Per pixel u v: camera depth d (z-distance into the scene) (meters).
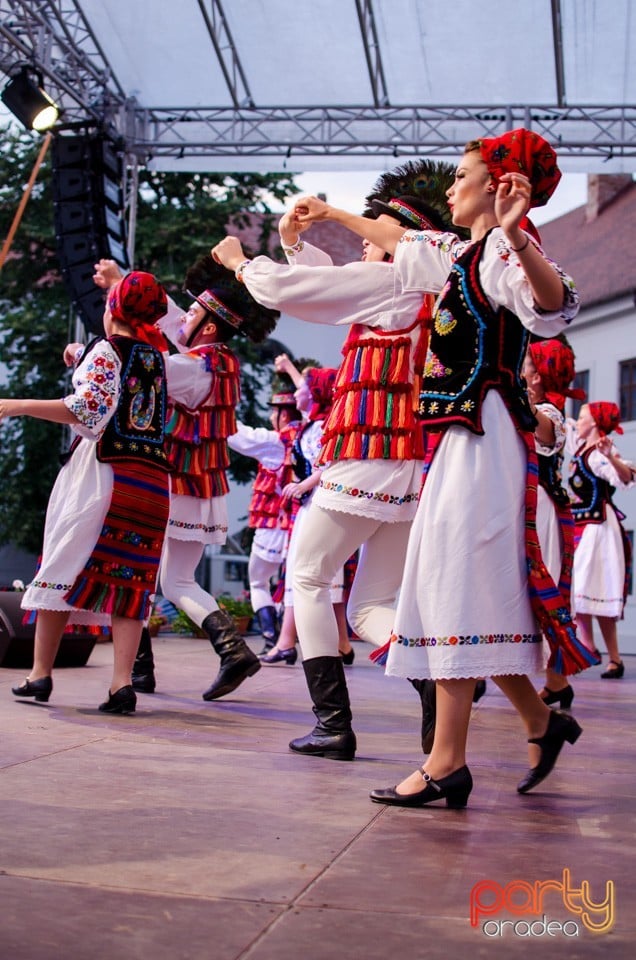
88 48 10.40
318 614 3.40
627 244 23.88
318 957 1.57
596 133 10.63
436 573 2.59
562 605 2.62
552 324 2.54
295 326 25.41
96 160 10.35
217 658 7.03
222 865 2.03
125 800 2.56
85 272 10.35
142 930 1.66
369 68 10.41
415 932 1.69
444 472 2.64
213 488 4.79
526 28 9.89
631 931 1.72
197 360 4.75
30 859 2.02
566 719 2.81
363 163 10.91
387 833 2.33
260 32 10.20
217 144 10.88
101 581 4.07
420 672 2.62
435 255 2.96
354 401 3.39
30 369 17.52
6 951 1.55
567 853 2.19
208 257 5.00
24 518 17.58
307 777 2.96
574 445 7.74
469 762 3.34
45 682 4.29
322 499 3.42
